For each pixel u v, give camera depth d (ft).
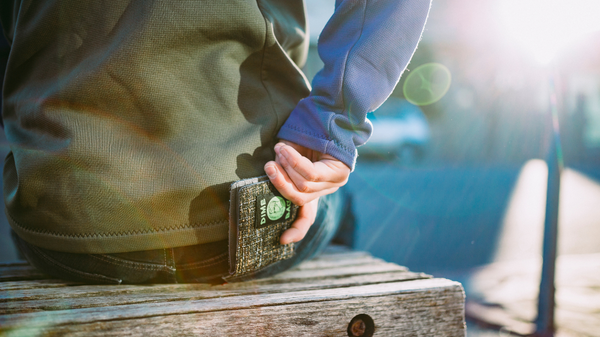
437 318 2.84
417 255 9.75
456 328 2.89
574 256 8.71
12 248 9.30
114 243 2.51
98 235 2.50
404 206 15.99
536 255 9.47
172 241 2.55
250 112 2.81
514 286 6.77
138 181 2.47
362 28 2.81
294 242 2.90
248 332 2.40
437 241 11.13
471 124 38.37
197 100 2.60
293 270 3.42
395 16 2.73
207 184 2.53
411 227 12.75
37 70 2.62
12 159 2.92
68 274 2.73
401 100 27.81
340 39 2.87
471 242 10.96
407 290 2.78
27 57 2.62
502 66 36.65
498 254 9.71
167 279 2.73
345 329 2.62
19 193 2.51
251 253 2.57
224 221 2.62
